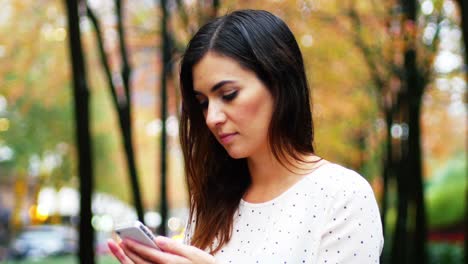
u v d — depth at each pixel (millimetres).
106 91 23844
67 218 34750
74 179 26281
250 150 2150
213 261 1991
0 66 15820
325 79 13836
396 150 13695
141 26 11992
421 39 10492
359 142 17484
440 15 10453
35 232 28266
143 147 25250
